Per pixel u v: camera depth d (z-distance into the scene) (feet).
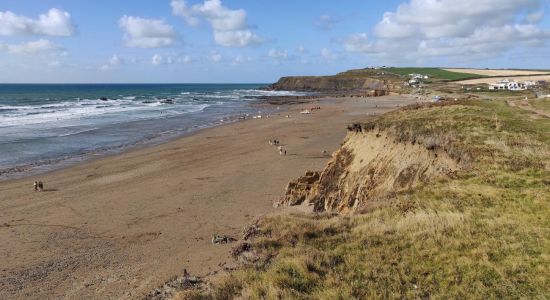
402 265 34.37
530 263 31.94
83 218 75.82
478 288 29.91
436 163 61.16
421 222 41.22
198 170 114.52
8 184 100.17
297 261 36.37
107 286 48.88
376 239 40.06
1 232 68.90
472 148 59.72
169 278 48.67
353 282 32.71
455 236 37.78
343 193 75.92
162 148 149.18
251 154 136.67
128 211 79.77
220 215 76.69
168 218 75.41
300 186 83.46
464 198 45.96
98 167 118.73
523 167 52.13
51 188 96.78
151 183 100.83
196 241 63.21
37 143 154.40
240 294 33.58
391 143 73.00
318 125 206.90
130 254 59.00
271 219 53.42
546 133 68.59
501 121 77.46
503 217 39.83
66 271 53.93
